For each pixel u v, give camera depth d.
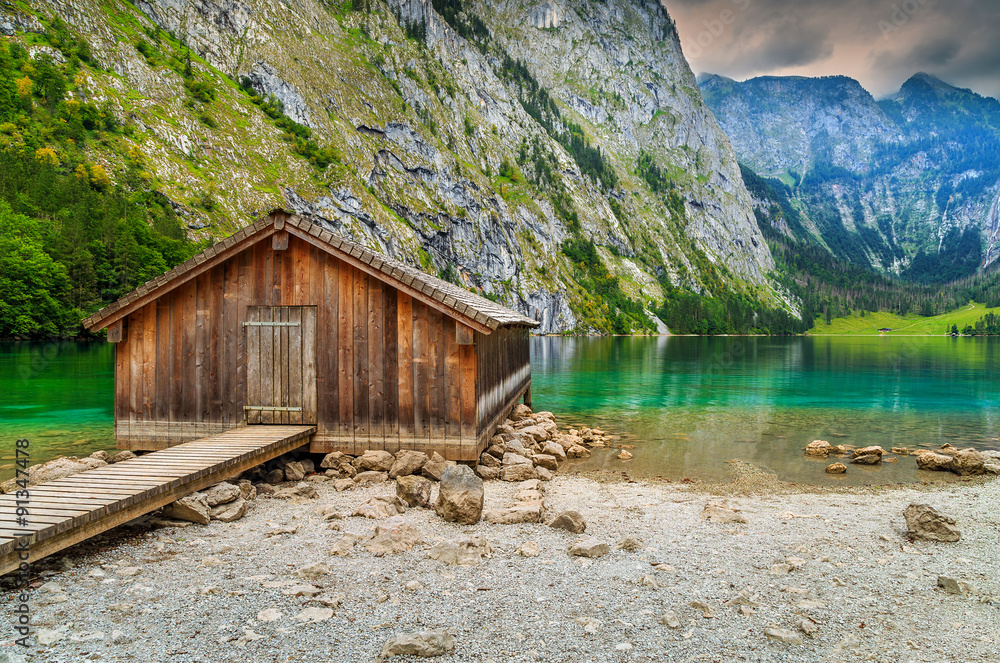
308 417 14.46
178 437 14.92
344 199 181.00
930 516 10.13
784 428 25.23
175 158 158.25
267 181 171.25
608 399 35.84
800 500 13.62
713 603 7.10
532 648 5.81
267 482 13.09
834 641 6.14
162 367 14.98
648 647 5.90
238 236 14.34
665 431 24.41
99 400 30.61
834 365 67.50
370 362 14.23
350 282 14.30
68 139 138.62
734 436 23.20
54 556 8.07
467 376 13.89
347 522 10.09
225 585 7.20
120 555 8.23
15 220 91.19
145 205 134.25
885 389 41.50
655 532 10.32
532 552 8.72
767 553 9.22
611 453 19.73
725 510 11.63
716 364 68.56
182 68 187.62
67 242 89.81
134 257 99.75
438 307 13.55
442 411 14.02
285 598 6.83
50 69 153.75
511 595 7.17
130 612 6.39
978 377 51.50
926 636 6.32
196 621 6.20
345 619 6.36
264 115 194.75
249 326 14.65
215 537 9.19
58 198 109.44
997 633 6.41
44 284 80.94
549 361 73.81
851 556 9.16
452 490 10.48
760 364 69.00
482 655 5.64
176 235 125.38
